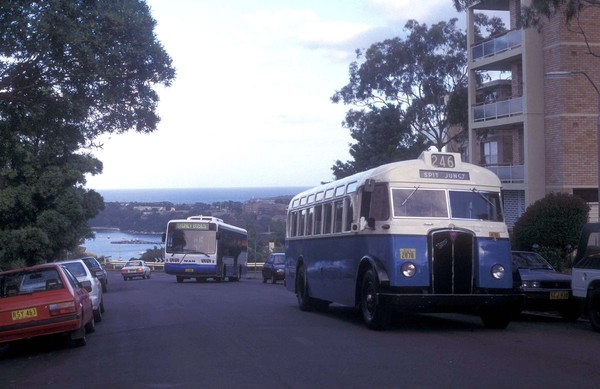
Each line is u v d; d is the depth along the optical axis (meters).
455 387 9.08
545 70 35.84
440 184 15.10
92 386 9.91
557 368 10.31
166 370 10.83
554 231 26.55
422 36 45.94
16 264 31.05
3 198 31.25
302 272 20.89
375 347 12.60
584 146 34.97
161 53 15.38
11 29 13.42
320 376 10.00
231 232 45.00
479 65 40.34
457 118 45.50
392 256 14.38
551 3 24.34
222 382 9.77
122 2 15.10
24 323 13.00
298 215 21.97
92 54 14.18
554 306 16.86
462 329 15.38
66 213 33.28
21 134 15.78
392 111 46.47
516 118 37.12
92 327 16.20
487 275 14.62
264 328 15.78
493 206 15.27
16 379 10.89
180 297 27.66
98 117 15.80
